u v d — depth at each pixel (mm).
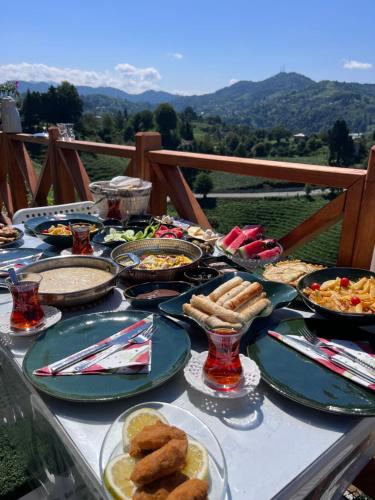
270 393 974
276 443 819
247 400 948
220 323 958
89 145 3381
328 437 837
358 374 1002
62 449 963
